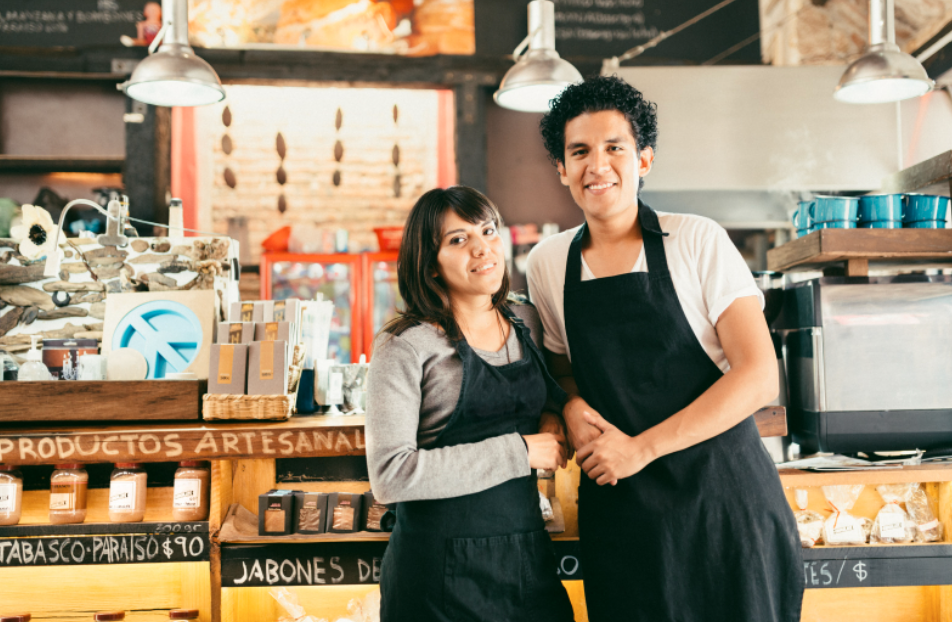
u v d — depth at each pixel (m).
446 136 4.82
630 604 1.43
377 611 1.92
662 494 1.42
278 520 1.79
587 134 1.44
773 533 1.41
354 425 1.74
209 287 2.46
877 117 4.36
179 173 4.66
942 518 1.99
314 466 1.98
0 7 4.45
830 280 2.13
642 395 1.47
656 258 1.48
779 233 4.46
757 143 4.34
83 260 2.46
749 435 1.45
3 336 2.42
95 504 1.97
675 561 1.40
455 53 4.66
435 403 1.39
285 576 1.79
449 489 1.30
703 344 1.47
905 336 2.12
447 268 1.40
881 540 1.96
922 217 2.19
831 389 2.10
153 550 1.79
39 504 1.96
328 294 4.62
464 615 1.31
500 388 1.40
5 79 4.52
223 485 1.85
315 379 2.23
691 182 4.32
